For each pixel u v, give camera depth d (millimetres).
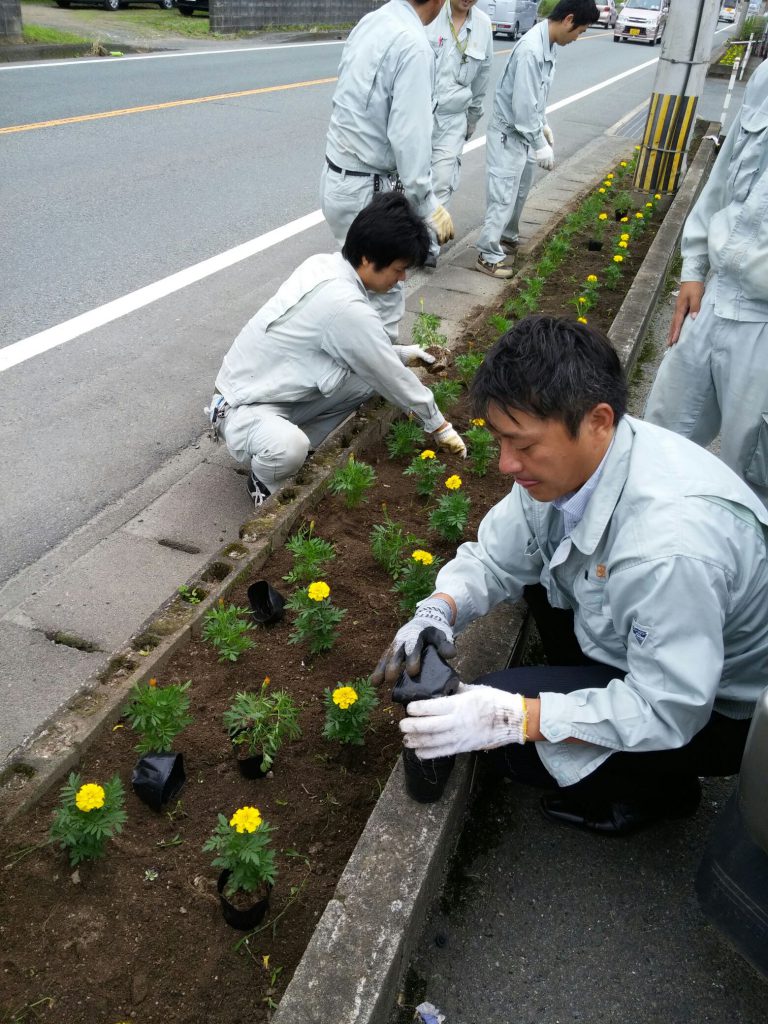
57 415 4359
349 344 3387
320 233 7246
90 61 14297
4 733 2588
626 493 1918
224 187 8336
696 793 2387
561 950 2137
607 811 2402
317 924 1931
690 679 1823
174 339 5254
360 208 4887
